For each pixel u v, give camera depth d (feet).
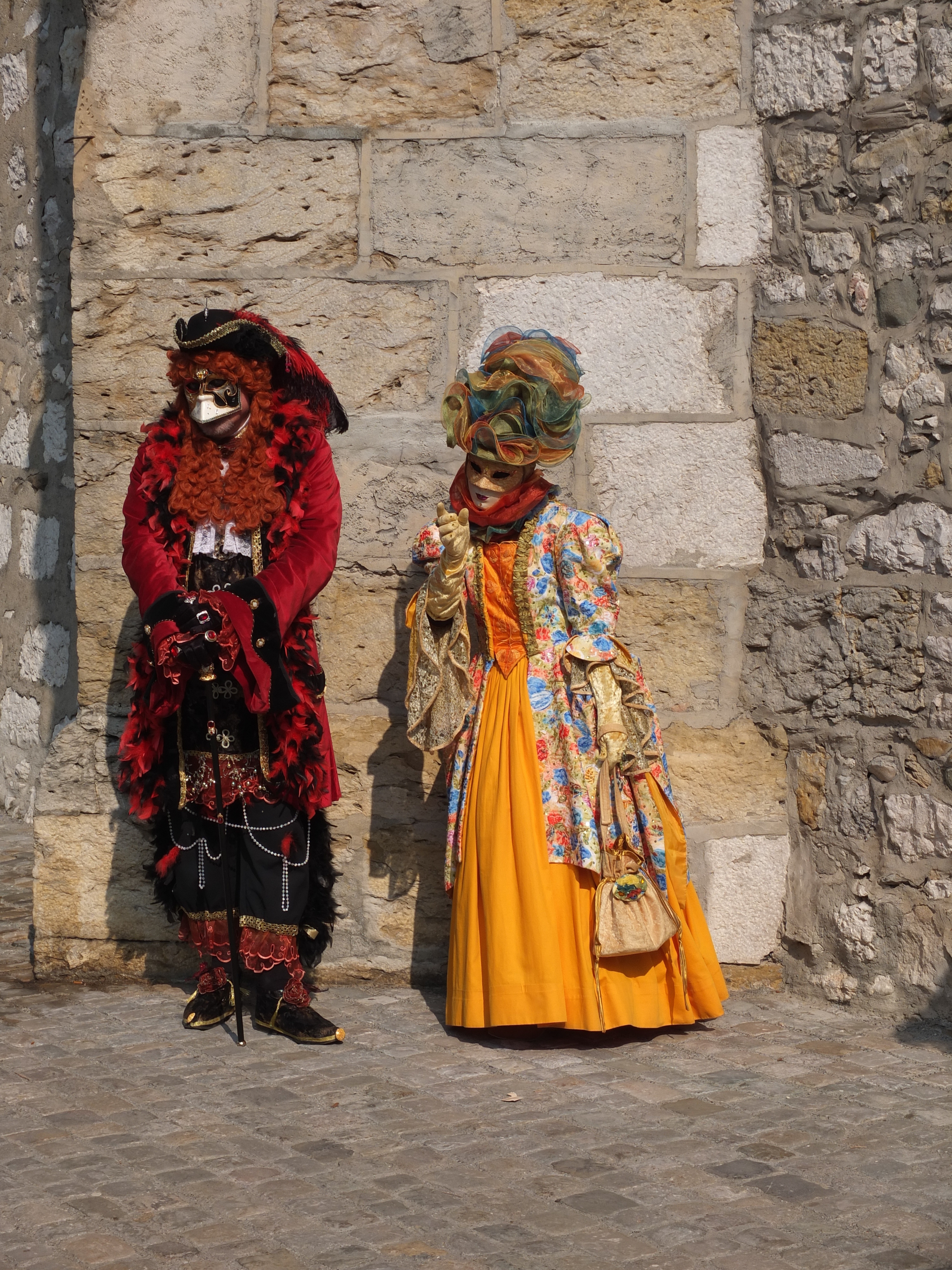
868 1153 10.28
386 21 14.06
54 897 14.58
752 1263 8.64
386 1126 10.75
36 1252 8.75
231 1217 9.23
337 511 12.75
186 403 12.66
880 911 13.71
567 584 12.73
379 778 14.47
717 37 13.98
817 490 13.89
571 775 12.62
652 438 14.26
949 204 13.12
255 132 14.17
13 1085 11.59
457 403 12.78
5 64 23.27
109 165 14.24
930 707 13.39
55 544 22.06
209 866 12.95
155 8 14.11
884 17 13.30
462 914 12.87
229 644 11.80
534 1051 12.57
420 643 12.98
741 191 14.06
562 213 14.15
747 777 14.29
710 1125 10.82
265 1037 12.89
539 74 14.06
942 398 13.20
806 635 14.08
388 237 14.24
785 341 13.99
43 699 22.50
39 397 22.58
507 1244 8.87
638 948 12.40
